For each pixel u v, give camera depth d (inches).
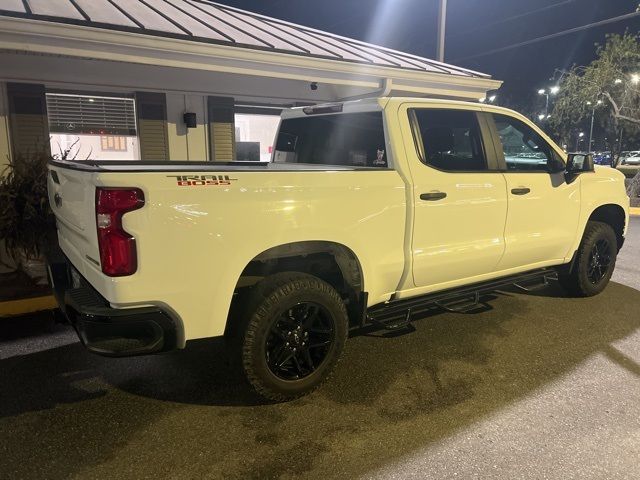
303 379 133.2
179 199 109.3
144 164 173.8
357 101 161.9
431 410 130.3
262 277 132.6
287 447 114.7
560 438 118.4
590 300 216.7
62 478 103.3
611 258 219.8
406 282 153.7
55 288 138.8
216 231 114.3
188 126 303.1
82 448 113.1
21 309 195.5
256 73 261.0
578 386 142.7
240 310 127.1
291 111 198.2
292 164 187.3
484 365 155.4
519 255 180.5
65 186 130.2
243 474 105.4
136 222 105.1
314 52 278.8
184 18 278.5
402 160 147.7
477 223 164.6
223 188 114.7
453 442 117.0
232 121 321.4
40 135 259.1
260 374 126.3
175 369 151.8
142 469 106.4
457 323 189.3
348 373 149.8
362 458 111.0
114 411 128.5
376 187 139.8
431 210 151.7
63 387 140.4
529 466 108.6
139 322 109.2
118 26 215.5
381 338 175.0
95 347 108.9
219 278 116.3
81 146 280.4
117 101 286.7
